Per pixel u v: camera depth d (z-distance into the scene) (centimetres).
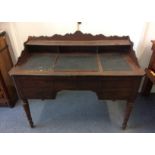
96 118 182
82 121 178
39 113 191
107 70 130
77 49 165
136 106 197
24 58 149
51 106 200
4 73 181
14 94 204
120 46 161
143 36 177
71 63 144
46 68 135
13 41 187
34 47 164
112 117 183
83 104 201
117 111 190
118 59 151
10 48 193
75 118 182
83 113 189
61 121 179
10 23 175
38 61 148
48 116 186
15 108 198
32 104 203
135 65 138
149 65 185
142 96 213
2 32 173
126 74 122
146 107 196
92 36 162
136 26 171
